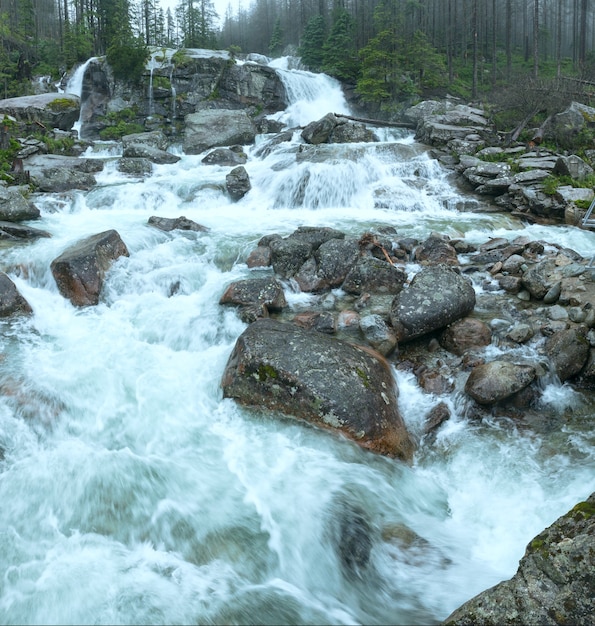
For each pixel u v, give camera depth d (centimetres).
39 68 3497
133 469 536
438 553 457
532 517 487
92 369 689
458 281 772
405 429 602
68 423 601
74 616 388
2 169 1577
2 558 436
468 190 1542
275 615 397
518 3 5538
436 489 538
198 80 2745
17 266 927
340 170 1505
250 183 1545
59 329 791
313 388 584
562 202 1332
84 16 4172
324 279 908
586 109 1941
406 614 403
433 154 1766
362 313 798
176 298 891
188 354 751
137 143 2081
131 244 1052
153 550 450
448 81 3200
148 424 608
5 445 559
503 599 344
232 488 515
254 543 457
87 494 503
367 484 523
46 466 536
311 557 450
